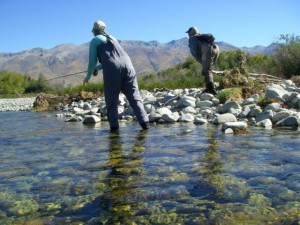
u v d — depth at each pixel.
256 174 3.68
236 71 10.70
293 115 6.72
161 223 2.64
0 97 35.47
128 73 6.64
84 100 15.15
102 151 5.04
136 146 5.26
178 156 4.53
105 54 6.45
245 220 2.64
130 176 3.77
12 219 2.80
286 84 10.75
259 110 7.38
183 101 9.03
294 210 2.78
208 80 9.82
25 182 3.71
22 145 5.82
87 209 2.94
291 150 4.64
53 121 9.47
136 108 6.77
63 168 4.20
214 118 7.52
